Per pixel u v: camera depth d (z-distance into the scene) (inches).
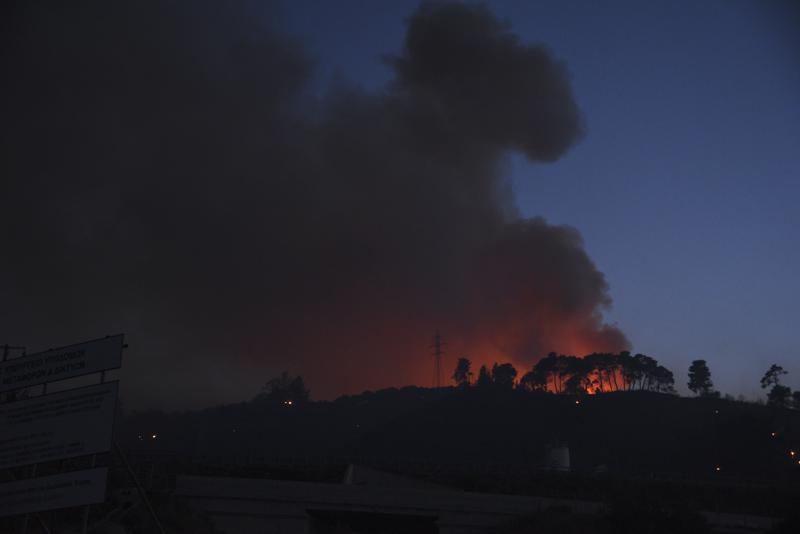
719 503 1924.2
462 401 6190.9
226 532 1238.3
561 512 1454.2
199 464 1657.2
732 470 3742.6
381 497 1449.3
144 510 927.7
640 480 2123.5
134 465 1321.4
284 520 1343.5
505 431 5265.8
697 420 4852.4
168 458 1692.9
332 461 2034.9
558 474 2197.3
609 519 1355.8
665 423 4899.1
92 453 521.7
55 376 546.6
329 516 1481.3
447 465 2273.6
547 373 6368.1
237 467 1705.2
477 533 1481.3
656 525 1311.5
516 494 1943.9
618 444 4638.3
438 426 5698.8
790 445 4003.4
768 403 5113.2
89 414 529.7
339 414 7519.7
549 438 4955.7
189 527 1044.5
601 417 5221.5
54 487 526.0
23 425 535.8
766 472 3590.1
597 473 2427.4
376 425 6737.2
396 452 5295.3
